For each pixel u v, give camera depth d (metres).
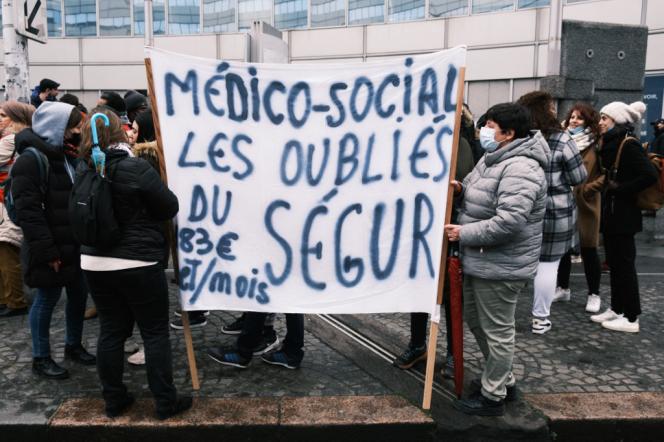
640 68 7.41
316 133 3.08
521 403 3.15
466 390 3.30
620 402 3.16
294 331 3.53
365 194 3.09
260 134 3.09
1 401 3.12
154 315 2.88
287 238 3.16
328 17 11.96
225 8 12.63
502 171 2.86
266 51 4.73
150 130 4.11
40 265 3.28
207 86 3.06
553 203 4.01
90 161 2.75
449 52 2.92
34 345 3.42
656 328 4.37
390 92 3.01
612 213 4.23
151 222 2.84
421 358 3.60
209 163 3.12
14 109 4.10
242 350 3.57
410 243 3.09
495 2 10.55
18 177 3.17
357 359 3.74
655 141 9.15
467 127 3.50
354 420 2.94
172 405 2.96
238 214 3.15
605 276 5.99
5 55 5.49
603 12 10.38
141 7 12.79
